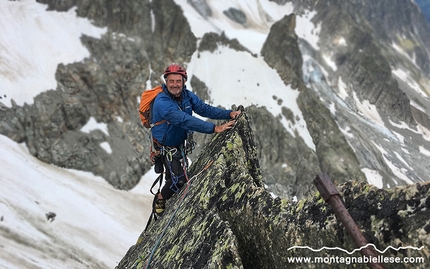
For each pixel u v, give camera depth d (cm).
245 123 588
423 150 11244
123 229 4606
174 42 7931
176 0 10200
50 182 4722
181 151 549
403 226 267
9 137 5009
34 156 5050
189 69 7919
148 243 568
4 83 5444
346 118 9744
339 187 326
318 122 7700
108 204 4931
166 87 518
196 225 428
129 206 5097
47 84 5700
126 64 6581
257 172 571
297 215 342
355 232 275
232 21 11788
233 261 339
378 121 11612
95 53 6531
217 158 516
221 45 8625
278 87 8119
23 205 4000
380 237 274
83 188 4966
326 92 11200
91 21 7000
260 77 8131
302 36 13212
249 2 13550
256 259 379
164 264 422
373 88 12181
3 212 3688
